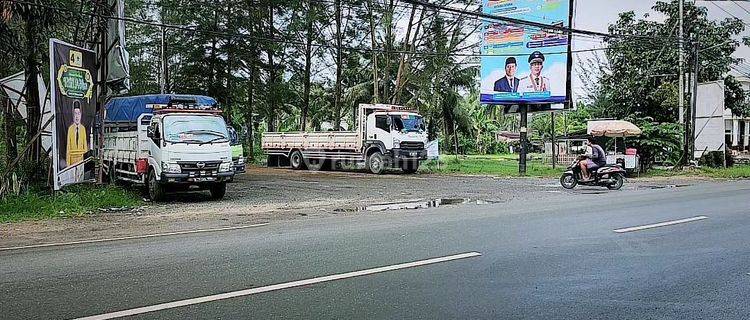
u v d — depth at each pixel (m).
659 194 16.91
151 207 14.76
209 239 9.34
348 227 10.48
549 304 5.61
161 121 15.66
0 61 16.27
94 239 9.66
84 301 5.69
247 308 5.45
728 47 35.38
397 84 35.59
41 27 15.81
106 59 17.69
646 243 8.70
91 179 17.20
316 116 46.31
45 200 14.02
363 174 28.31
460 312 5.34
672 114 35.28
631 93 36.16
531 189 19.67
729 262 7.43
